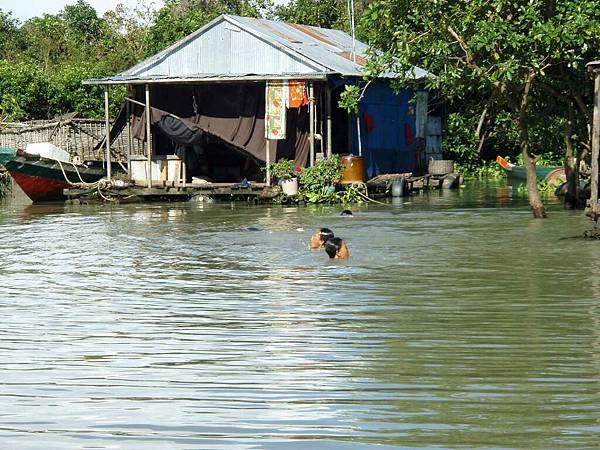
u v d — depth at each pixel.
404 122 53.78
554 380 12.91
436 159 58.84
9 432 11.26
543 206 37.97
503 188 52.69
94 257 26.11
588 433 10.88
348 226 32.88
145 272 23.17
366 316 17.23
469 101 60.69
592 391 12.39
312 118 45.50
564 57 32.56
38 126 52.47
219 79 46.31
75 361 14.30
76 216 39.22
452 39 34.53
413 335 15.66
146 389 12.82
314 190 44.66
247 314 17.64
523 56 32.50
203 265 24.14
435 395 12.33
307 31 54.69
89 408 12.05
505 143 65.75
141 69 49.22
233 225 34.06
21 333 16.27
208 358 14.36
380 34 36.09
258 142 47.50
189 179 50.25
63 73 63.94
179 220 36.53
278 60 47.38
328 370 13.59
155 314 17.81
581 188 43.78
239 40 48.09
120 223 35.69
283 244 28.06
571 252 25.25
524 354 14.31
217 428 11.30
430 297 19.00
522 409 11.73
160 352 14.78
